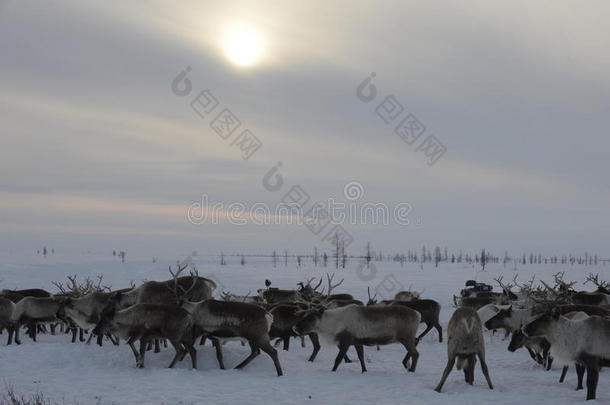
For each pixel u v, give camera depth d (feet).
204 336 39.63
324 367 42.11
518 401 30.35
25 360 41.34
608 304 55.31
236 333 38.52
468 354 33.42
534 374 39.83
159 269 261.85
